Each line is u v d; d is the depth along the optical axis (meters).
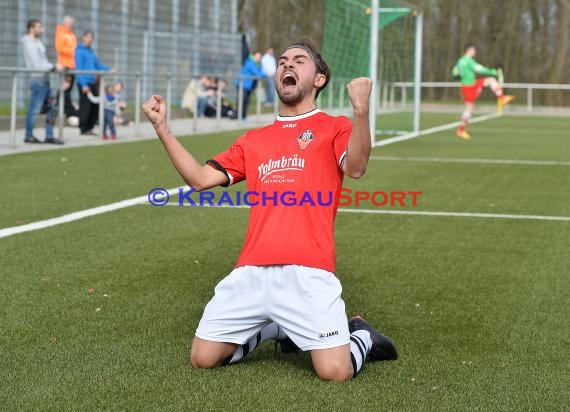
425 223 10.34
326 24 26.12
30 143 18.38
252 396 4.67
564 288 7.34
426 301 6.83
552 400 4.73
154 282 7.25
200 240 9.06
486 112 46.16
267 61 34.97
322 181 5.02
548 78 53.56
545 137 25.73
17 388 4.76
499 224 10.35
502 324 6.21
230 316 5.00
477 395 4.77
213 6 33.78
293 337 4.93
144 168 15.05
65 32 18.81
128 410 4.47
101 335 5.76
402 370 5.16
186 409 4.49
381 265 8.07
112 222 9.96
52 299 6.65
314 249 4.92
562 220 10.72
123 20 28.27
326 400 4.62
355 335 5.11
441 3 54.16
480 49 54.50
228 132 24.23
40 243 8.70
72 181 13.19
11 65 22.92
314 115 5.17
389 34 29.20
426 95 54.34
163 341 5.64
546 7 53.31
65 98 21.00
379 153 19.31
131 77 28.33
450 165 16.89
